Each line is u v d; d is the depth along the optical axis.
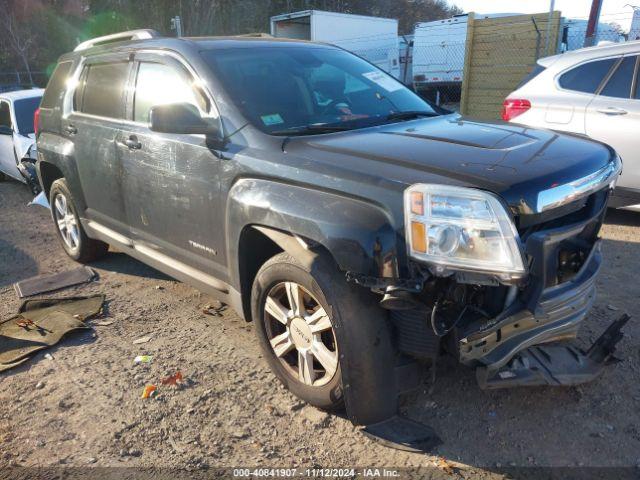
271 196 2.89
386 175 2.56
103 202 4.58
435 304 2.44
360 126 3.40
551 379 2.78
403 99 4.00
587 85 5.99
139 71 4.08
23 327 4.14
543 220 2.49
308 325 2.91
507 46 12.20
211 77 3.47
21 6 38.97
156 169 3.76
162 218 3.86
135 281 5.00
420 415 2.97
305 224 2.69
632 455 2.64
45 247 6.15
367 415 2.74
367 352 2.64
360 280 2.51
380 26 22.97
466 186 2.39
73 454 2.83
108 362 3.64
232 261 3.28
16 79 36.50
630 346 3.51
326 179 2.71
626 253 5.10
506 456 2.67
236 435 2.91
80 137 4.70
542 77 6.37
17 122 8.79
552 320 2.68
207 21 38.25
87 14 40.69
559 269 2.71
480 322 2.54
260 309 3.17
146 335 3.98
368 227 2.48
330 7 46.41
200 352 3.71
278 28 22.16
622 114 5.64
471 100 13.09
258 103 3.39
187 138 3.51
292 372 3.12
